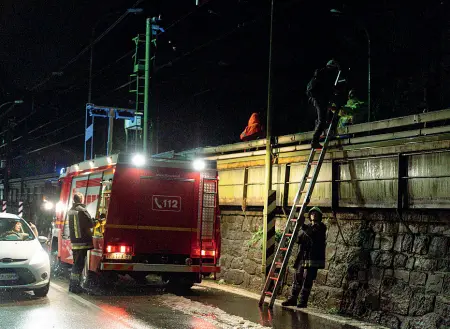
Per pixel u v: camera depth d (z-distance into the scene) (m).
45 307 10.28
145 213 12.55
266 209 13.05
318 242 10.88
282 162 13.04
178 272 12.66
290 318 9.88
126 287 13.70
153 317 9.48
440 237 9.04
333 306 10.84
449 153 8.87
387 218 10.10
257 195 13.91
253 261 13.79
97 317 9.35
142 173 12.62
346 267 10.76
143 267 12.34
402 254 9.66
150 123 17.94
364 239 10.51
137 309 10.30
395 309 9.49
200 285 14.54
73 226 12.59
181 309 10.40
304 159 12.29
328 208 11.52
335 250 11.16
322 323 9.47
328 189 11.41
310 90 11.52
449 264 8.77
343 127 11.19
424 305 9.01
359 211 10.73
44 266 11.45
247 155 14.46
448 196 8.80
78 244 12.52
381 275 9.96
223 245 15.37
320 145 11.54
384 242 10.09
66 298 11.57
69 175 16.08
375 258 10.17
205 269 12.78
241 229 14.68
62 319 9.09
